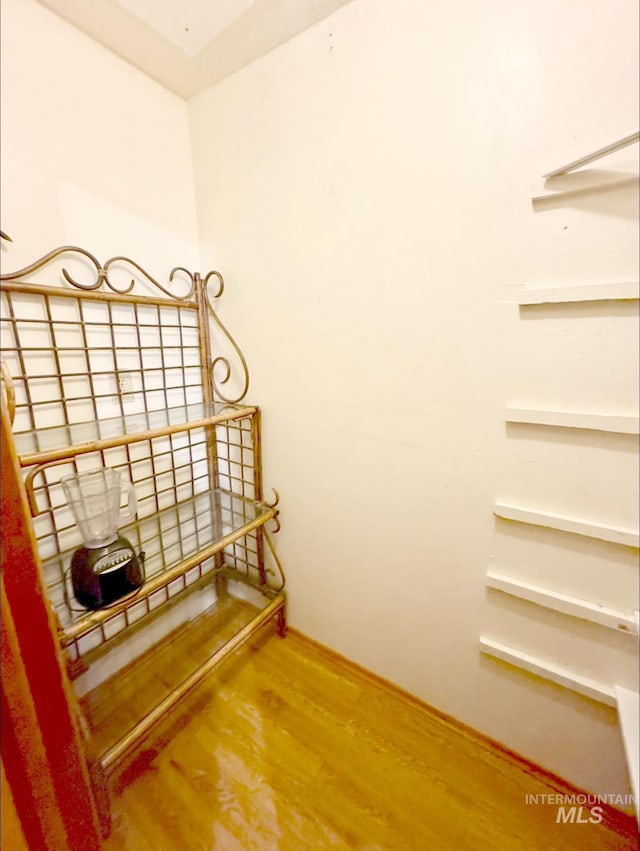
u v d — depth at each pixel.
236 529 1.28
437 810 0.94
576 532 0.84
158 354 1.27
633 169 0.67
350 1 0.89
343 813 0.93
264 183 1.15
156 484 1.32
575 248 0.74
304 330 1.18
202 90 1.20
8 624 0.58
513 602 0.97
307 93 1.01
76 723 0.71
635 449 0.76
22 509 0.59
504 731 1.06
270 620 1.46
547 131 0.73
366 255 1.01
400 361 1.02
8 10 0.82
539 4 0.69
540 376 0.83
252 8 0.91
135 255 1.16
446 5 0.78
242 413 1.28
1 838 0.58
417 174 0.89
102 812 0.87
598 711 0.90
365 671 1.31
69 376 1.03
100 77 1.00
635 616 0.82
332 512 1.27
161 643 1.40
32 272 0.92
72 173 0.98
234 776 1.01
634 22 0.63
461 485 0.99
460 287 0.89
